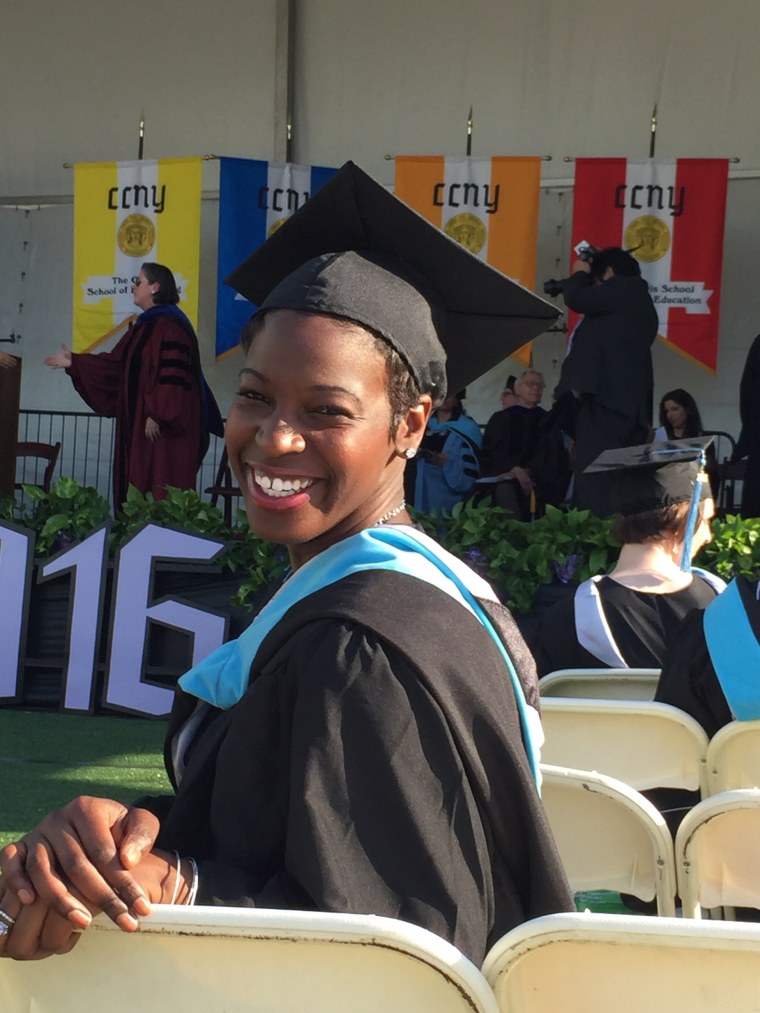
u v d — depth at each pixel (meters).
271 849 1.22
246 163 10.75
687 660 2.63
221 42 12.54
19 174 13.08
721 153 11.68
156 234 10.93
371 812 1.15
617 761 2.66
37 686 6.12
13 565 6.09
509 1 11.98
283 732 1.22
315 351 1.32
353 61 12.29
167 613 5.84
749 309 11.70
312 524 1.34
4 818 4.16
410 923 1.12
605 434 8.62
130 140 12.82
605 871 2.31
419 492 9.27
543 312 1.65
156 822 1.16
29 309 13.09
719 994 1.12
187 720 1.44
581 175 10.54
